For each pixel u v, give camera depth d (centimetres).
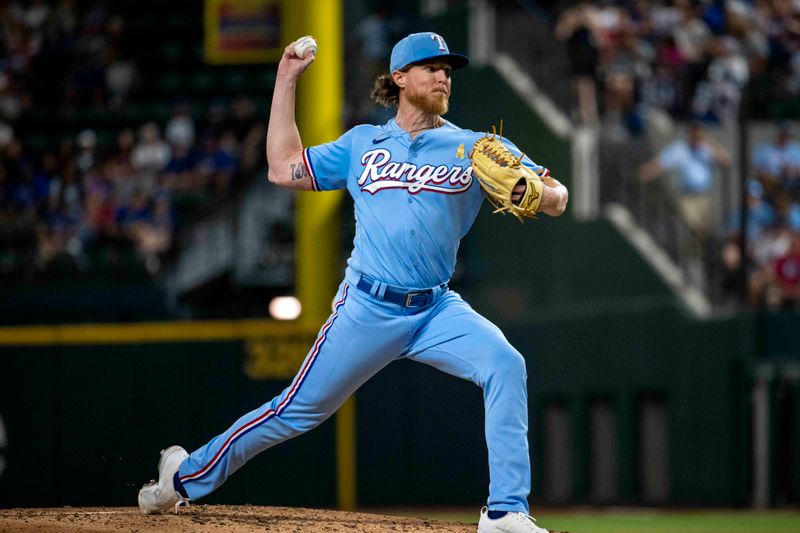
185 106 6125
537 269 5338
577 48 5588
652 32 5781
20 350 4844
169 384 4784
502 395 1831
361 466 4953
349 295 1897
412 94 1861
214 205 5488
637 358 5056
